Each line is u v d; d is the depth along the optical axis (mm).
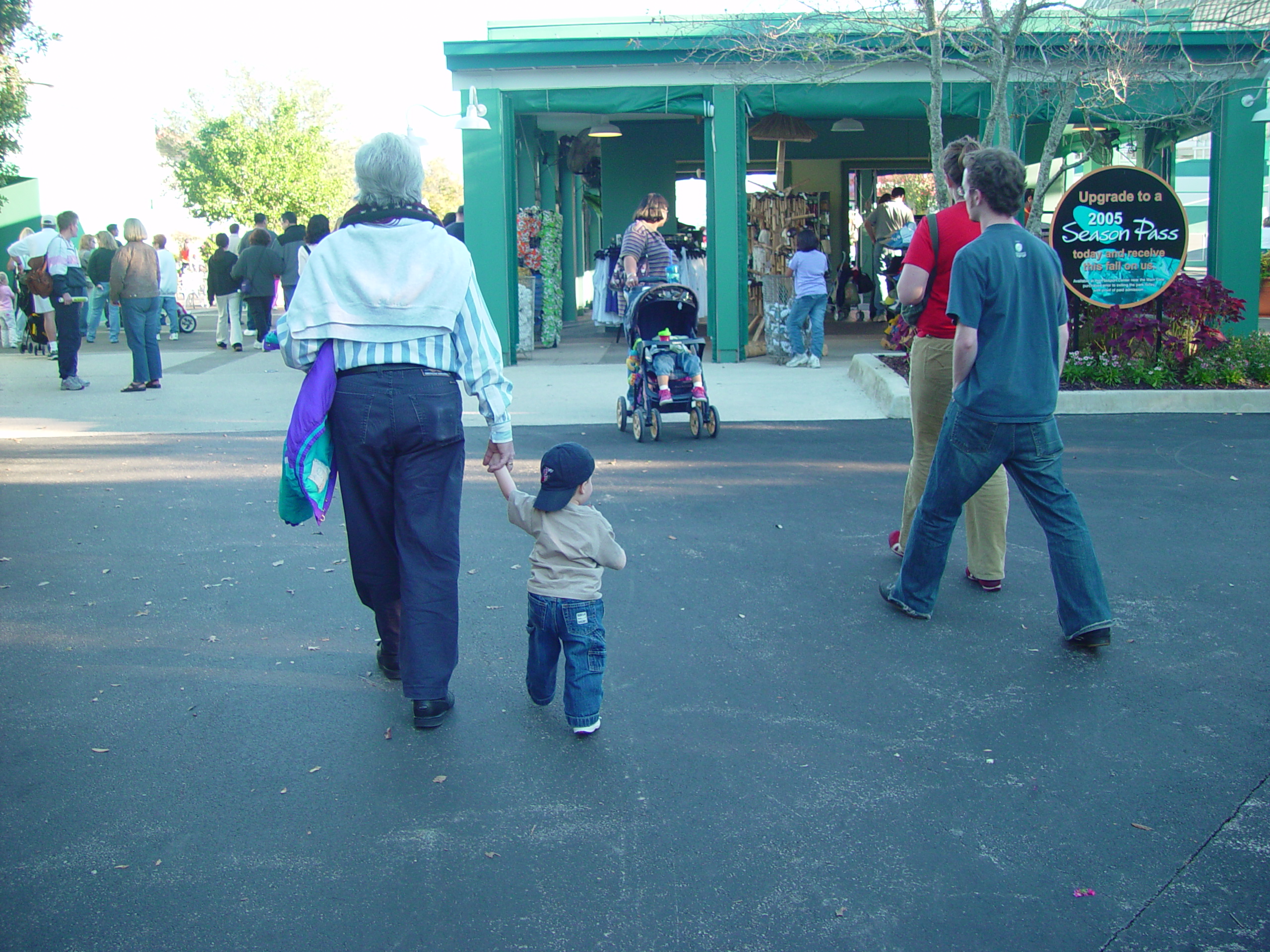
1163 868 2928
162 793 3357
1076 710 3863
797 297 12625
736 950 2611
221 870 2951
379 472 3678
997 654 4367
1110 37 10766
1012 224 4367
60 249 13477
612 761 3539
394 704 3984
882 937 2656
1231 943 2621
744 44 11734
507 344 13555
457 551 3795
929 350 5066
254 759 3574
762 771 3461
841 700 3969
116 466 8062
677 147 19641
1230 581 5164
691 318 8914
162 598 5125
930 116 10719
